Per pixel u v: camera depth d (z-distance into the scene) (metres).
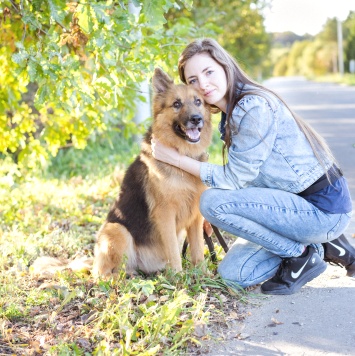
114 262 4.62
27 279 4.66
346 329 3.44
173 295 3.94
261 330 3.54
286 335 3.44
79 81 4.86
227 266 4.24
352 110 18.70
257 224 4.04
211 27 7.36
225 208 4.01
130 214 4.73
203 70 4.09
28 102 10.72
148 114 9.92
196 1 15.19
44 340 3.47
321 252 4.29
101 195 7.90
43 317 3.84
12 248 5.42
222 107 4.24
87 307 3.91
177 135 4.40
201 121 4.29
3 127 6.56
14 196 7.69
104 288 4.12
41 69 4.39
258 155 3.85
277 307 3.88
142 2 4.01
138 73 5.19
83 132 6.47
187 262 4.89
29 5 4.87
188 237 4.81
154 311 3.56
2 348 3.41
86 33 4.49
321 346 3.26
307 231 3.98
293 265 4.09
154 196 4.52
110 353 3.17
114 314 3.57
